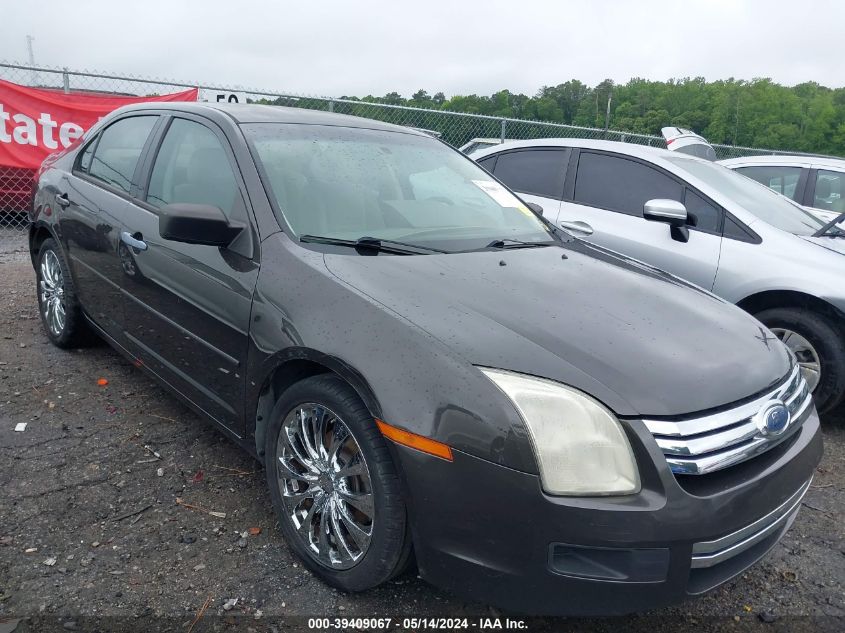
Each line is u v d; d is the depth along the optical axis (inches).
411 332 85.4
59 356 172.4
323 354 89.4
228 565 99.2
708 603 100.7
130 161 145.9
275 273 101.2
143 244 128.0
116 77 319.0
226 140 121.9
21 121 311.9
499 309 92.0
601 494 75.9
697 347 91.9
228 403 110.0
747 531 82.4
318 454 94.9
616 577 76.1
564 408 77.4
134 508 111.2
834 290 162.7
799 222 194.1
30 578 93.1
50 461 123.1
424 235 118.3
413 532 82.7
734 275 175.5
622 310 98.9
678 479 78.2
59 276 172.2
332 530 94.2
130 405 147.6
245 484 120.5
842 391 165.3
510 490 76.0
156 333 128.4
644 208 179.2
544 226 140.1
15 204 320.8
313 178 119.1
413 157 140.4
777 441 87.5
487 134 427.2
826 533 122.3
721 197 187.0
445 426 78.7
